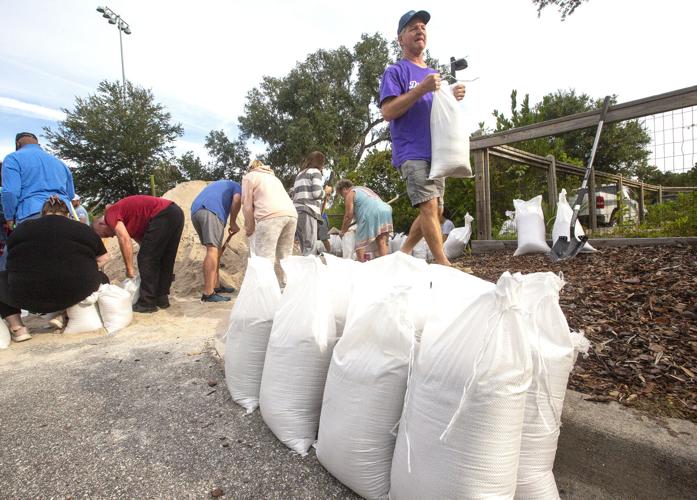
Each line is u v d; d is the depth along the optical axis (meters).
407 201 8.09
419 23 3.08
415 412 1.27
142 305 4.11
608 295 2.82
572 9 4.94
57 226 3.36
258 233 4.09
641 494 1.39
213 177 29.52
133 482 1.57
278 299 2.11
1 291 3.27
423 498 1.22
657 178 17.39
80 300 3.50
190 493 1.51
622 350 2.10
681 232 4.50
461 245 5.45
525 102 8.66
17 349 3.17
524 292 1.47
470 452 1.15
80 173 25.66
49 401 2.25
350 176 9.30
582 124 4.89
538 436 1.34
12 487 1.56
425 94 2.92
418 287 1.63
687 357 1.96
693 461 1.31
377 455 1.43
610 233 5.73
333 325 1.81
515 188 7.39
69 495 1.51
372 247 5.52
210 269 4.45
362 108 24.61
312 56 25.69
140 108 26.34
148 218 4.13
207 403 2.17
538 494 1.34
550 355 1.37
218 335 2.73
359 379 1.45
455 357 1.22
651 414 1.56
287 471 1.62
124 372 2.62
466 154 2.77
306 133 23.53
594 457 1.49
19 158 3.93
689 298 2.57
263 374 1.90
